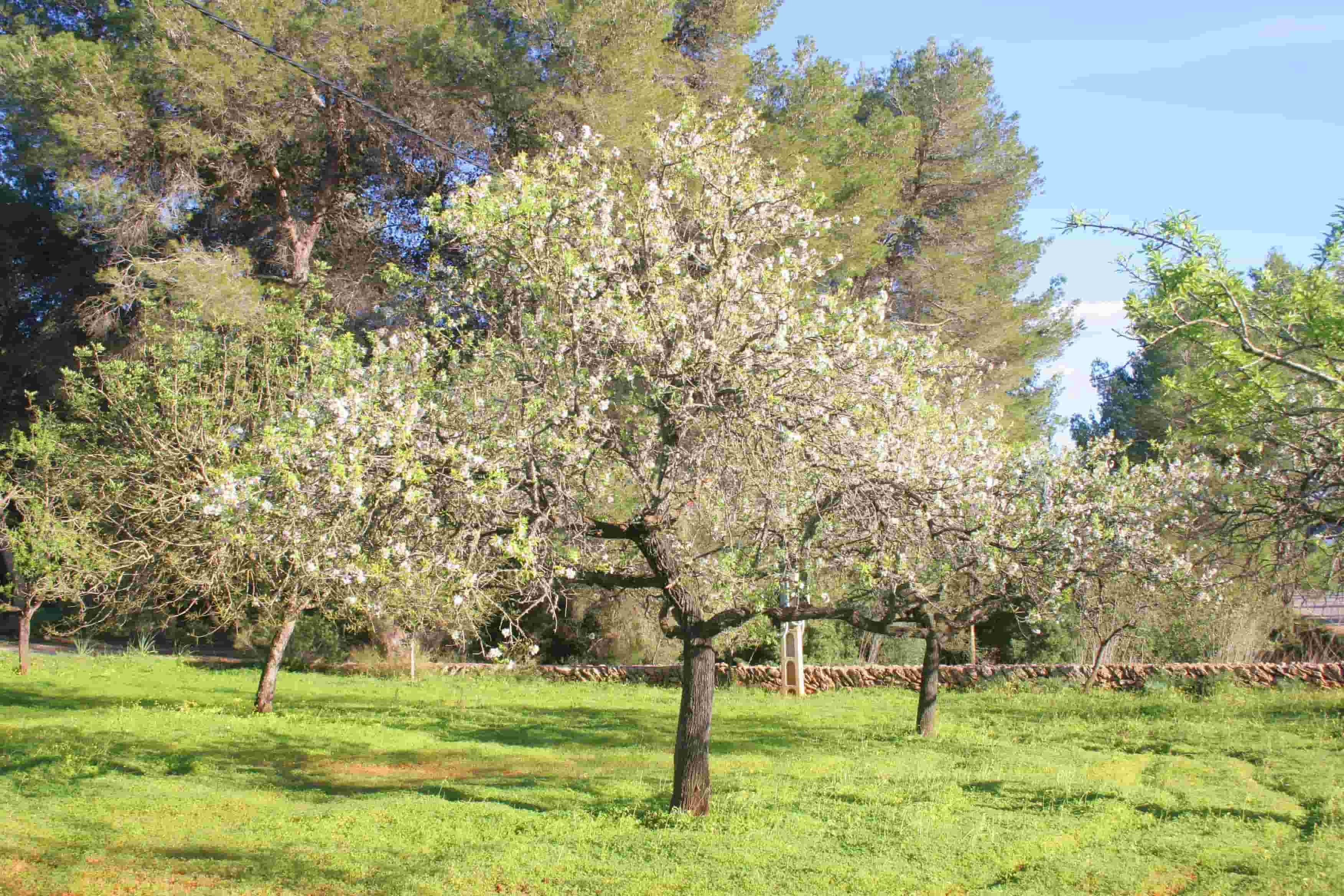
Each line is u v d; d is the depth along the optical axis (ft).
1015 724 53.62
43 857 26.37
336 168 76.33
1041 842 27.84
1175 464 48.06
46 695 60.39
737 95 76.89
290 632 56.49
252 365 54.60
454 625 45.55
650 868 25.84
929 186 98.73
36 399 90.58
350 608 48.62
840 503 32.81
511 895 23.89
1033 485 43.73
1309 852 26.09
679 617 33.17
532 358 31.63
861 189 75.92
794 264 34.30
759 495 32.78
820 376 29.96
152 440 49.80
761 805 33.24
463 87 67.62
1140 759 41.39
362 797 34.83
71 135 62.90
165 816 31.24
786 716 59.36
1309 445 28.27
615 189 35.04
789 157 73.20
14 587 70.79
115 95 65.67
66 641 96.43
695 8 79.97
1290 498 29.43
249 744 45.06
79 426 58.18
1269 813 30.91
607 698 68.90
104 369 54.54
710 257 33.30
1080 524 42.60
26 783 34.99
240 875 25.32
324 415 27.94
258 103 66.64
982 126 99.25
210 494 27.48
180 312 53.83
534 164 33.12
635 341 30.96
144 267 65.98
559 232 31.76
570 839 28.96
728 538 34.58
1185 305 24.67
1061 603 43.65
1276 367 24.98
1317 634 75.46
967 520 35.45
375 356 33.47
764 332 31.04
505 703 65.00
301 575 44.09
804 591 37.14
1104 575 44.16
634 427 33.76
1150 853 26.68
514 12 67.10
